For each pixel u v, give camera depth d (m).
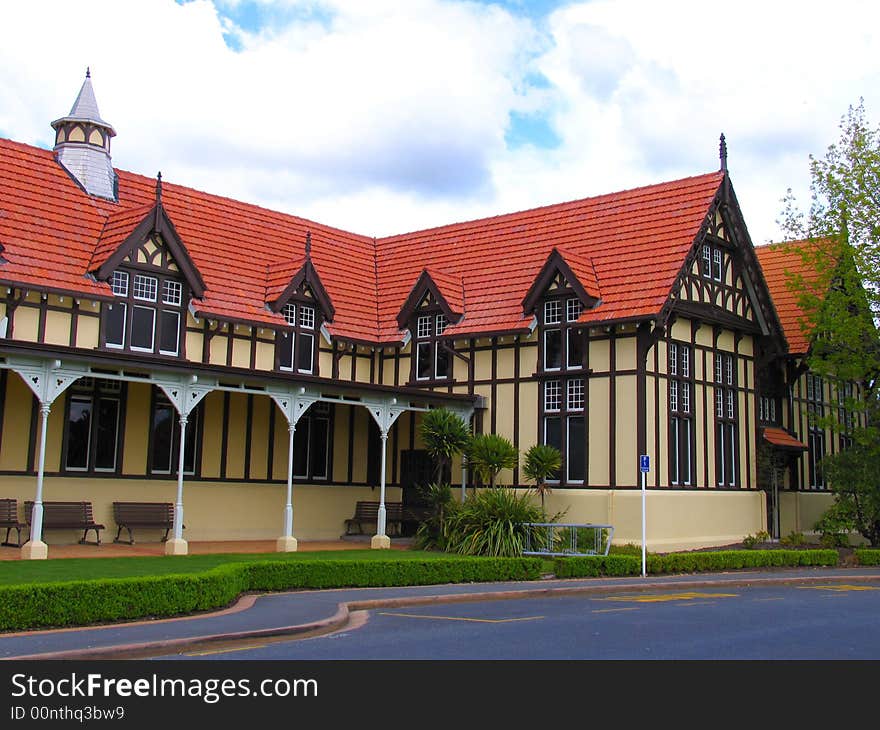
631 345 24.11
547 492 25.05
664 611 14.76
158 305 23.81
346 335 28.16
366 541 26.45
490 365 26.89
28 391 21.81
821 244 29.09
